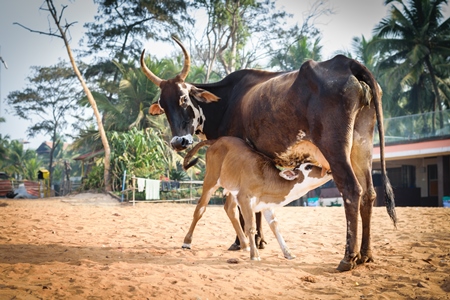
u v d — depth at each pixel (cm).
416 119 2948
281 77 788
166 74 3556
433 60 4053
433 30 3931
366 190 732
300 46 4703
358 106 698
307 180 785
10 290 532
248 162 796
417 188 3044
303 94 722
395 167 3269
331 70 707
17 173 6744
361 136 723
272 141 794
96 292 545
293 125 747
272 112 771
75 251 797
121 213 1589
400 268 701
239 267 714
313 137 717
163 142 2894
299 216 1483
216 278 641
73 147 3656
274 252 863
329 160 698
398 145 2952
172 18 4312
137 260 744
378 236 1001
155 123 3259
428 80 4216
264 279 645
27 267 656
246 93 884
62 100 5622
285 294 588
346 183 685
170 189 2470
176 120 903
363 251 740
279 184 788
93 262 701
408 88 4441
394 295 579
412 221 1233
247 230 788
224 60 4191
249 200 792
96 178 2853
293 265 743
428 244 872
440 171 2806
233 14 4066
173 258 772
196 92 917
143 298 535
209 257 801
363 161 730
